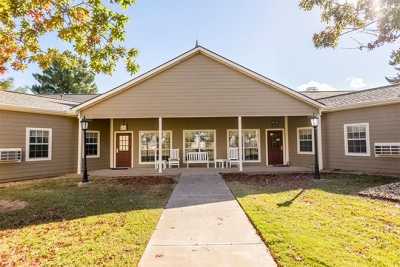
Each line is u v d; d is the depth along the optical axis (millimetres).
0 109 10633
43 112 11977
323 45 6312
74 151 13500
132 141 15078
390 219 4973
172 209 6066
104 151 14828
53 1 4762
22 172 11297
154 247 3916
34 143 11797
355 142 11984
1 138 10664
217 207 6184
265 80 12336
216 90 12430
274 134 15297
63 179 11172
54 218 5539
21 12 4648
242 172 12266
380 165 11016
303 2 6098
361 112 11695
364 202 6371
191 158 14914
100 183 9984
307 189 8133
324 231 4355
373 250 3627
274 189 8211
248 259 3469
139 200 7047
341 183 9102
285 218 5086
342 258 3389
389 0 5125
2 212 6055
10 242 4250
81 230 4746
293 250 3643
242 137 15211
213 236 4324
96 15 5062
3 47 5090
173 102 12359
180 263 3383
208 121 15156
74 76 36031
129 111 12312
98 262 3457
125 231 4629
